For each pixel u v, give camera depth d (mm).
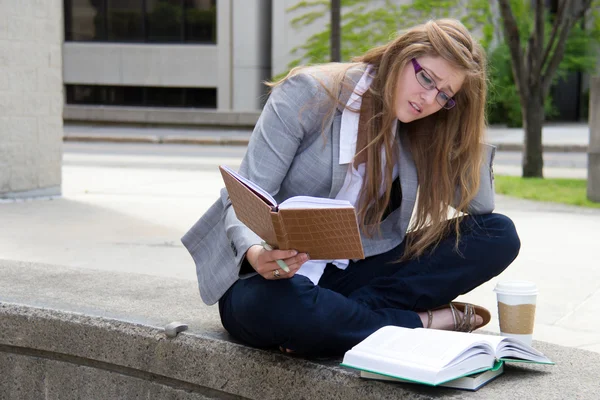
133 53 23953
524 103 11000
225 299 2451
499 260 2531
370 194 2459
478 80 2424
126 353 2688
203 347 2514
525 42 22703
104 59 24062
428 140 2508
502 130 22266
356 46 22672
